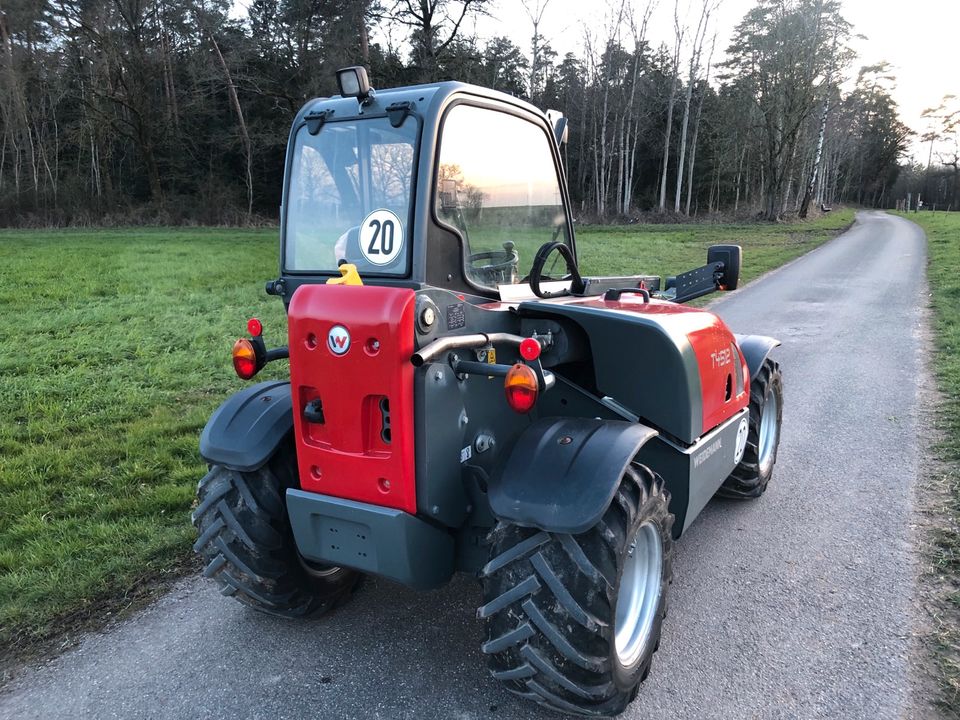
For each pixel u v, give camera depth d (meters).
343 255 2.80
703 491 3.34
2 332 10.08
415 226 2.54
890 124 109.25
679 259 21.80
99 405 6.95
